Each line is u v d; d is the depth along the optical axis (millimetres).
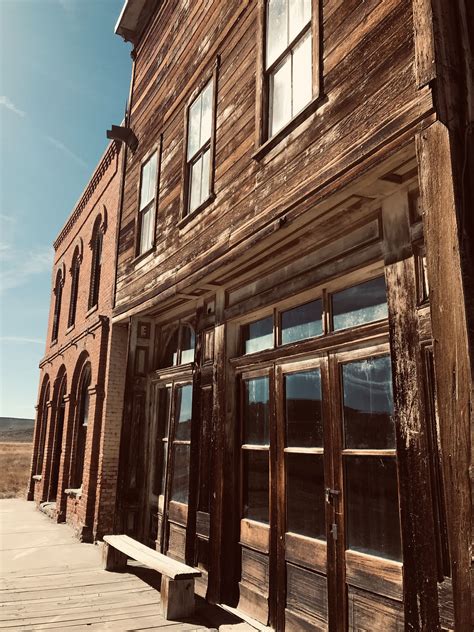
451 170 2686
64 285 15750
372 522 3676
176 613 4895
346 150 3703
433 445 2969
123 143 9945
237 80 5777
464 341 2461
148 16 9391
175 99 7734
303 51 4621
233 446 5625
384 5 3566
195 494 6164
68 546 8617
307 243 4613
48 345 16922
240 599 5148
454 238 2596
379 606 3465
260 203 4836
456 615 2322
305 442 4562
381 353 3793
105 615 4941
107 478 8820
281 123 4848
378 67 3531
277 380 5031
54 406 14711
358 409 3984
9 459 42281
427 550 2879
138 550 6020
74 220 15156
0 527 10680
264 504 5098
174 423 7258
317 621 4051
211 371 6172
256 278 5500
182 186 6922
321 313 4605
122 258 9227
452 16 3084
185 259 6477
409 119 3043
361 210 3943
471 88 3002
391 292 3512
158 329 8375
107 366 9094
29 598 5520
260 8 5367
